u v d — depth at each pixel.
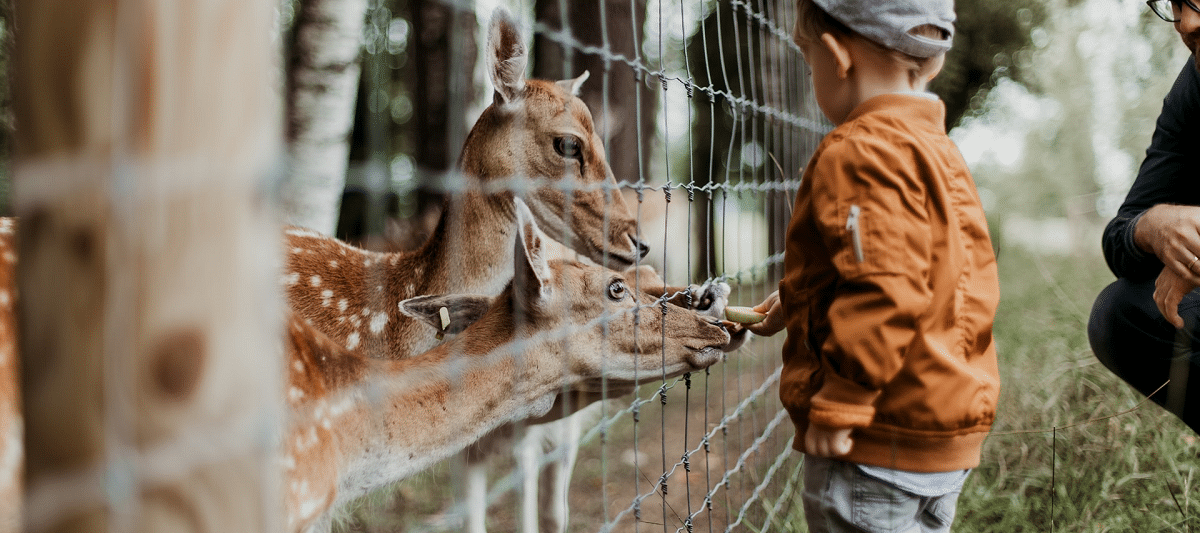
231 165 0.75
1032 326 5.27
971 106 13.38
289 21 5.61
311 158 5.16
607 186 2.18
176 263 0.73
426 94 6.18
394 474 2.17
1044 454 3.48
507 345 2.30
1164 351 2.57
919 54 2.02
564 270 2.38
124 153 0.70
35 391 0.73
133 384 0.72
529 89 3.13
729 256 9.56
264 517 0.80
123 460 0.72
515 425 2.32
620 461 4.66
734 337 2.67
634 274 2.87
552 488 3.25
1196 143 2.64
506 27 3.07
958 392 1.90
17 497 1.67
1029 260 8.27
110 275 0.71
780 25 3.67
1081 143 9.73
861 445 1.98
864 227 1.83
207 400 0.75
